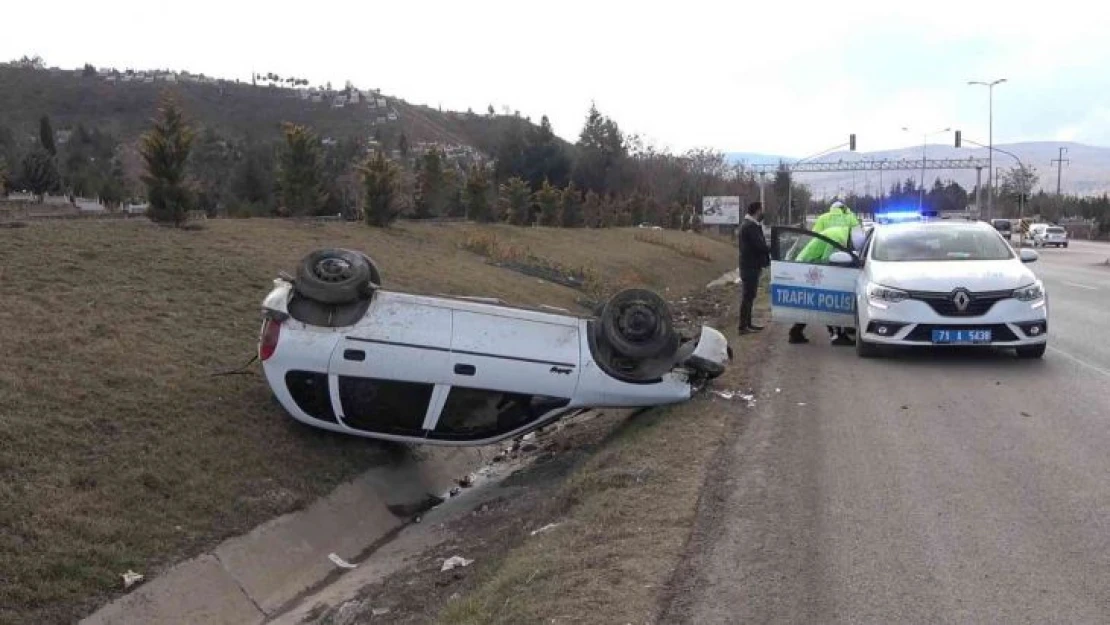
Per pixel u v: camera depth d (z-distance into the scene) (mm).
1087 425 7410
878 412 8102
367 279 7750
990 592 4383
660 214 60812
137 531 5938
